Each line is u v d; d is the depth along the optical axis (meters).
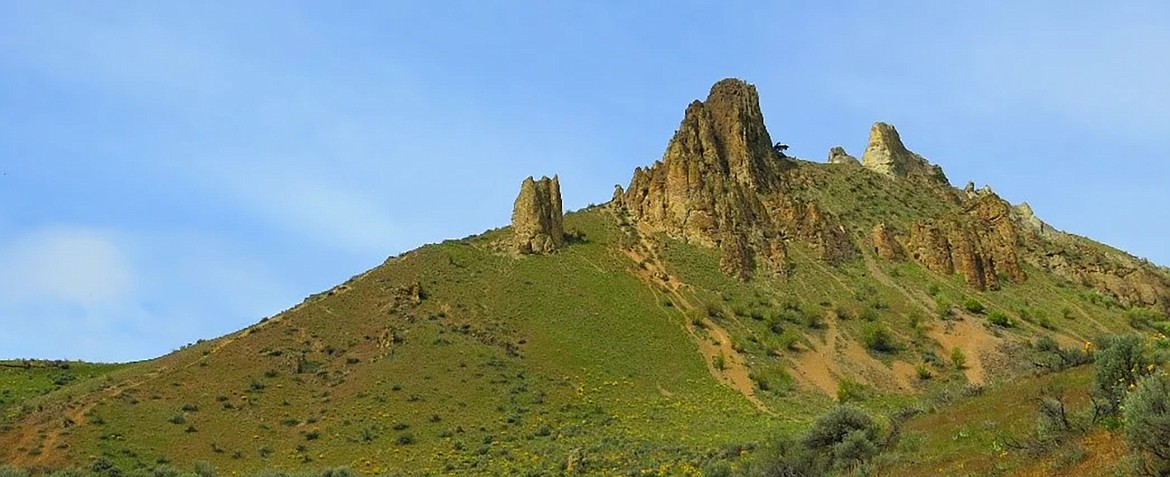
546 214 129.50
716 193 134.88
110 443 70.62
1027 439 32.28
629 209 141.12
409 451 72.38
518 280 115.75
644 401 89.25
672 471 59.41
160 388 82.44
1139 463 25.09
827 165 166.75
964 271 124.12
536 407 84.19
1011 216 150.25
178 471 64.38
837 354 104.75
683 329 108.75
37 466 66.06
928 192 162.75
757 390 95.31
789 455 44.94
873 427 44.78
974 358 102.19
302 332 97.94
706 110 149.88
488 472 65.69
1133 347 34.75
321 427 77.12
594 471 63.16
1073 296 123.12
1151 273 133.25
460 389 86.62
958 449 35.88
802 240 131.75
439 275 114.38
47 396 85.81
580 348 100.69
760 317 113.00
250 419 78.12
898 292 119.25
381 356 92.31
